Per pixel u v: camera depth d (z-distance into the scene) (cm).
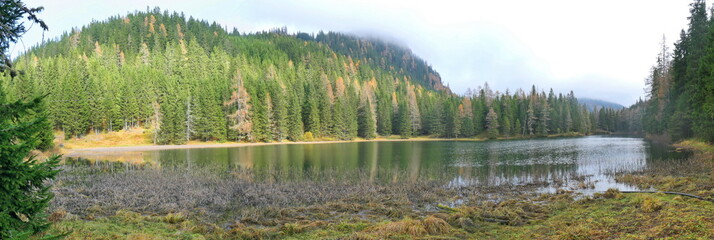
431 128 10094
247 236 1153
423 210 1568
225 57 12356
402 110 9756
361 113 9688
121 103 7394
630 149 4625
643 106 9312
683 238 783
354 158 4147
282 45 17688
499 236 1095
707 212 974
